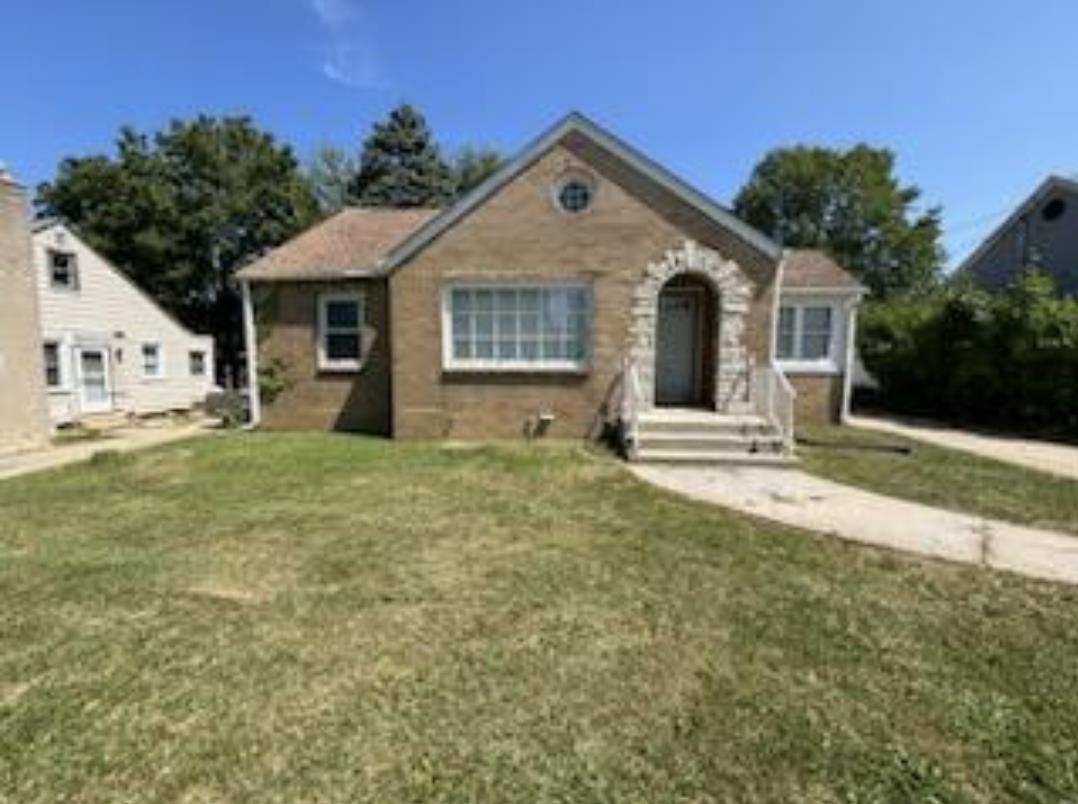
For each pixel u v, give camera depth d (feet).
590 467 33.35
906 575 19.01
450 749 11.04
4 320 42.52
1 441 42.16
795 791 10.10
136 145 120.16
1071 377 48.88
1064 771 10.59
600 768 10.59
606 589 17.79
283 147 129.49
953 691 12.85
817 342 52.54
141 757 10.81
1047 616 16.29
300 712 12.03
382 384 48.14
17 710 12.11
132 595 17.26
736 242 40.70
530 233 41.65
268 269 48.06
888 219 151.64
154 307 76.23
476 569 19.16
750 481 30.73
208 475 32.17
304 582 18.16
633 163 40.83
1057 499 28.07
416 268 42.47
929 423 56.18
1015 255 80.28
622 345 41.63
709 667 13.73
